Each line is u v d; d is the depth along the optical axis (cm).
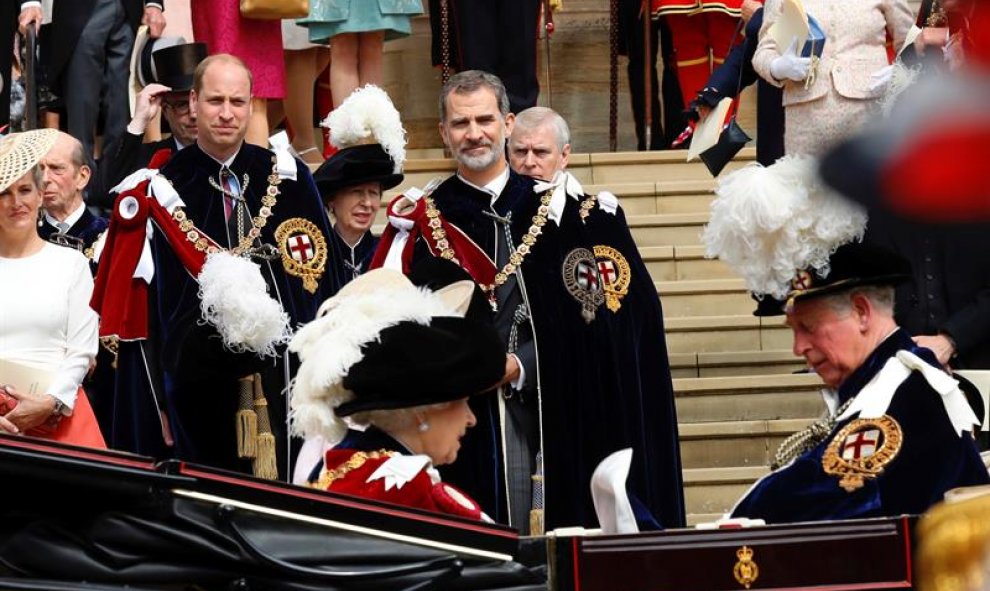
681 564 1185
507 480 2153
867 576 1180
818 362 1342
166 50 2898
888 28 2872
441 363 1174
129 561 930
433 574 1011
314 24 3444
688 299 3206
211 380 2084
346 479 1166
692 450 2820
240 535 950
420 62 4384
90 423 2103
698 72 3928
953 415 1270
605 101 4494
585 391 2209
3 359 2028
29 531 928
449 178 2316
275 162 2402
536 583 1078
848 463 1274
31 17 3297
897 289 2258
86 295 2116
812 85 2833
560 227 2294
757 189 1248
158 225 2303
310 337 1202
